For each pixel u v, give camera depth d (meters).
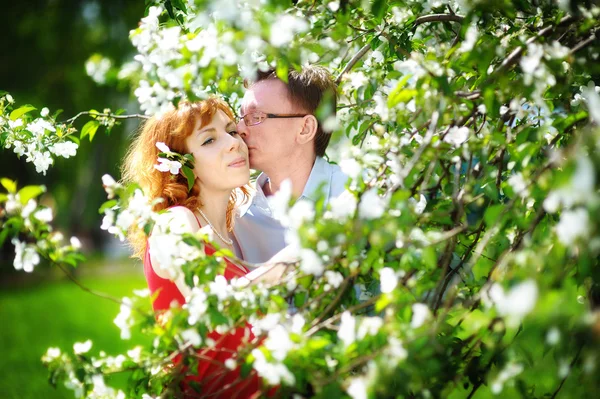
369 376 1.54
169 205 2.63
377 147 1.98
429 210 2.02
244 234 2.91
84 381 1.93
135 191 1.94
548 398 1.95
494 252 2.13
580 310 1.53
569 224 1.28
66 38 11.70
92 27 11.74
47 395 5.34
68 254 1.88
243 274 2.44
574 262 1.78
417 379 1.63
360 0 2.21
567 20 2.01
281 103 2.84
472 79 2.29
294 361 1.68
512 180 1.69
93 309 9.93
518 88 1.87
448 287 2.25
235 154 2.61
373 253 1.82
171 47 1.91
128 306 1.89
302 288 1.97
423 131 2.12
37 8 11.71
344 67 2.87
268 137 2.86
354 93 2.68
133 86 2.00
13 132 2.60
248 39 1.79
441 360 1.91
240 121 2.90
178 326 1.88
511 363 1.76
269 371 1.65
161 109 1.98
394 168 1.92
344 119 2.79
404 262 1.77
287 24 1.75
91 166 14.53
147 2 2.71
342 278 1.91
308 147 2.90
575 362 1.79
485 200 2.20
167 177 2.63
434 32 2.78
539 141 1.81
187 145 2.59
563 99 2.13
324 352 1.71
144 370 1.96
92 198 15.12
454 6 2.49
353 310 1.85
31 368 6.23
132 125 12.69
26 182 13.62
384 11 2.36
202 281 1.90
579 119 1.86
